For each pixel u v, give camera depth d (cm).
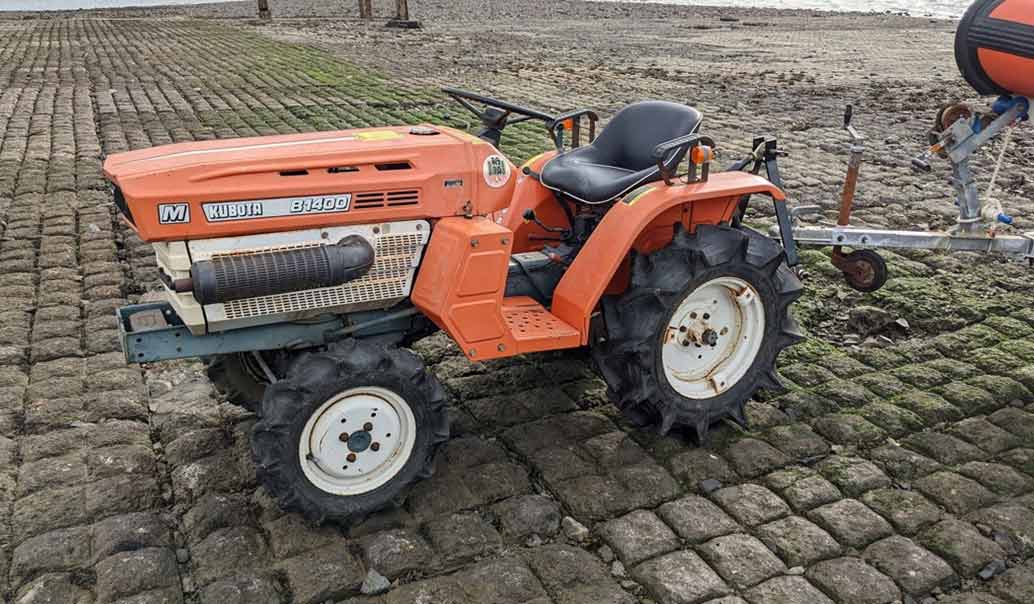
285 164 311
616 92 1248
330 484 324
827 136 977
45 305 518
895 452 379
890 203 732
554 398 426
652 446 385
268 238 314
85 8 3744
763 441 390
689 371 388
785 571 308
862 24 2716
